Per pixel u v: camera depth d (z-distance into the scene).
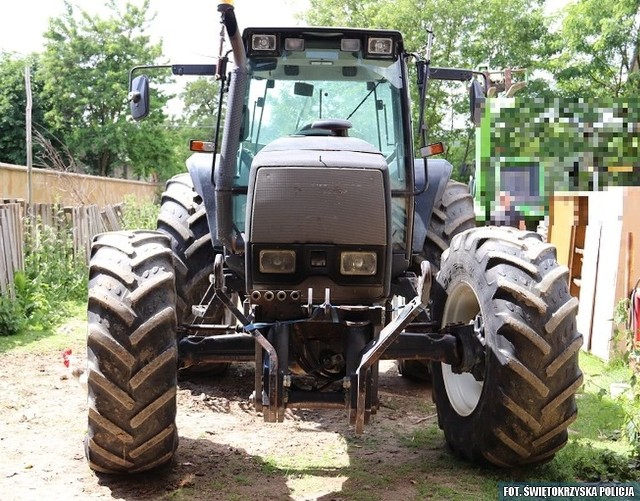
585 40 20.94
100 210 13.84
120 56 35.75
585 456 4.68
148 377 3.97
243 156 5.20
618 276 7.44
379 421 5.55
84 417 5.50
